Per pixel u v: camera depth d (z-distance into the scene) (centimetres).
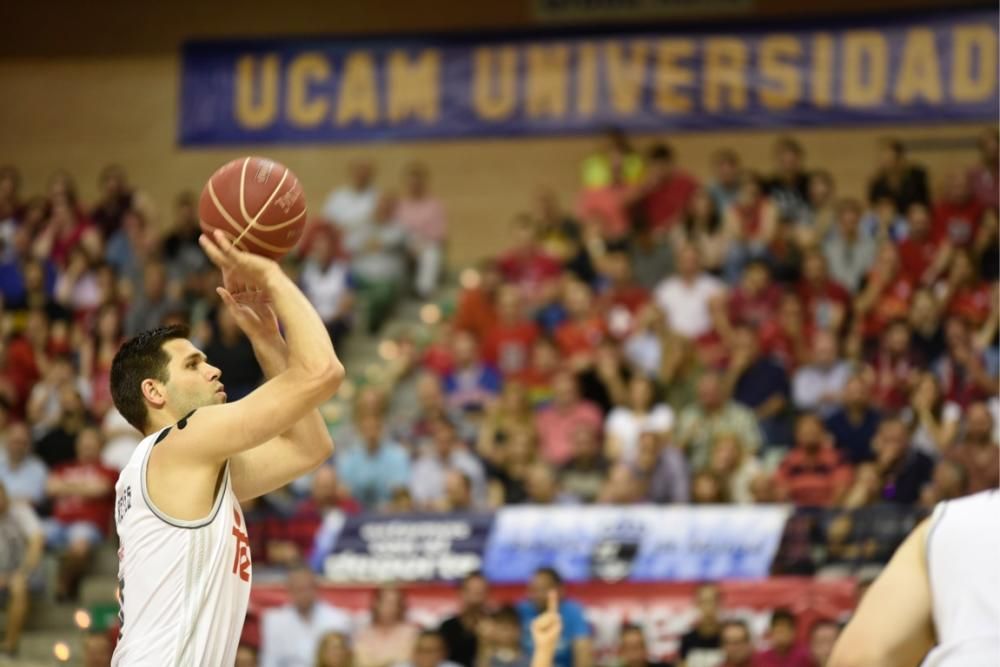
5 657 907
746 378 1088
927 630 235
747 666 837
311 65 1471
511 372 1172
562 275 1249
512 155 1473
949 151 1352
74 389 1091
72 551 977
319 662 861
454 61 1445
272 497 998
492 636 859
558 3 1470
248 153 1506
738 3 1421
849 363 1108
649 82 1404
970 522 235
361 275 1329
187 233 1319
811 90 1367
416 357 1222
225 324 1155
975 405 960
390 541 917
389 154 1490
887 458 963
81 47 1565
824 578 864
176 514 340
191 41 1491
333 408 1195
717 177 1294
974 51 1336
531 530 908
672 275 1234
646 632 875
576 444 1046
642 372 1121
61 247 1338
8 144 1566
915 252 1178
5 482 1051
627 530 899
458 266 1466
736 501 973
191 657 337
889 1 1420
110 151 1545
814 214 1249
